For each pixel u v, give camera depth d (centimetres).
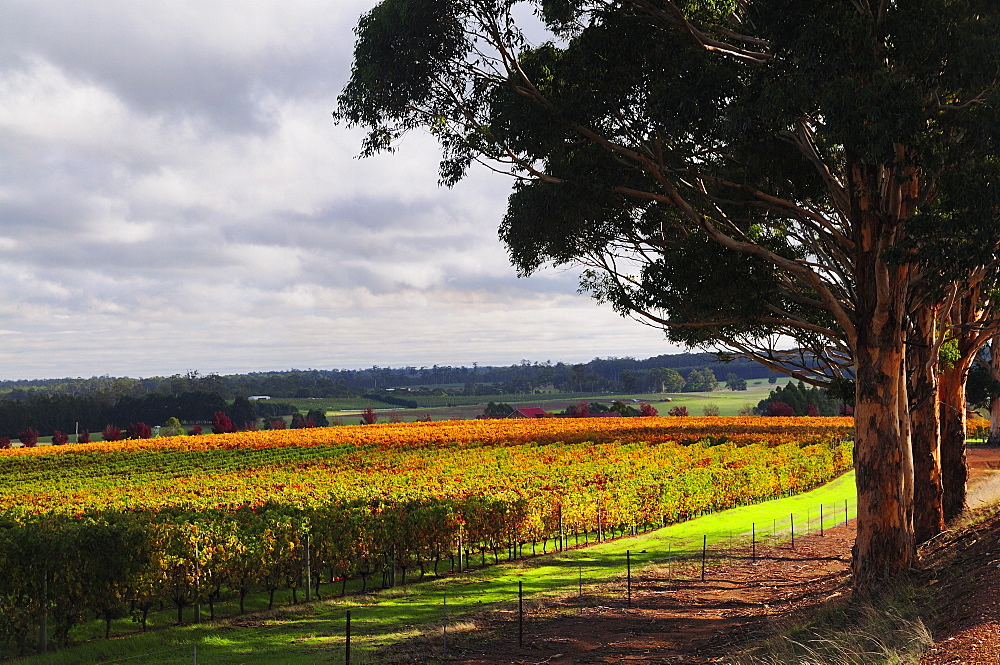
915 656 830
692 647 1328
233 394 19712
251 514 2139
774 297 1811
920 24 1137
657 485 3053
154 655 1436
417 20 1355
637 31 1331
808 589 1770
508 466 4178
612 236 1752
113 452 6444
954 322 2094
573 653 1335
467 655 1341
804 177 1611
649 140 1448
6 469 5750
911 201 1443
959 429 2170
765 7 1237
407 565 2214
